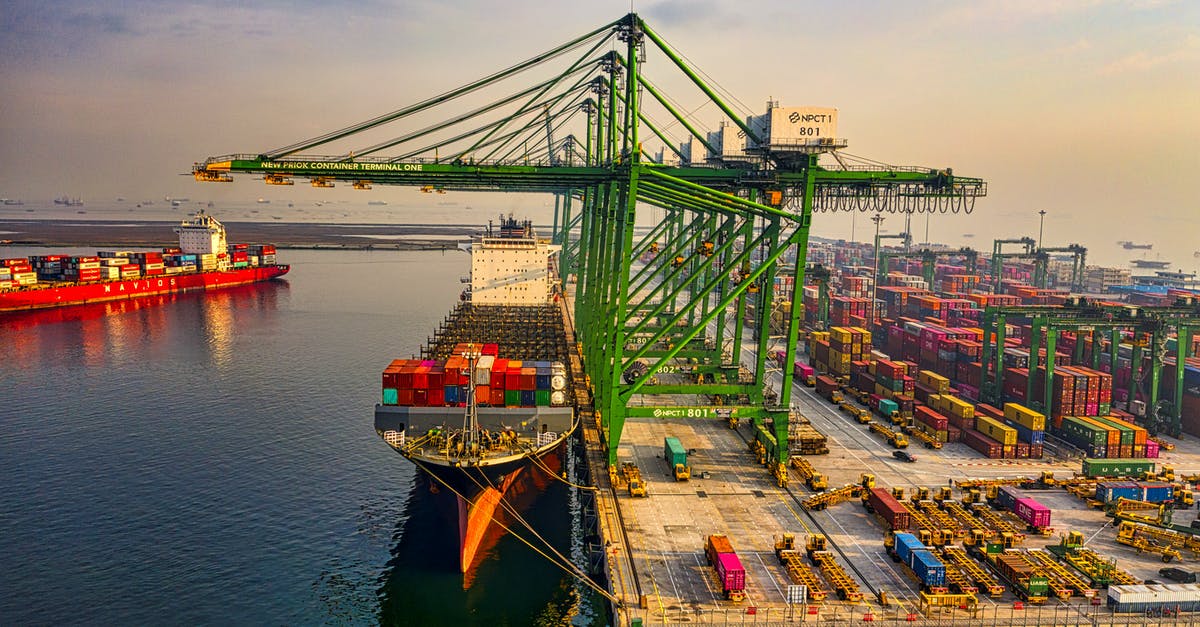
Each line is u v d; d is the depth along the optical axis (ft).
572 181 238.68
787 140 193.77
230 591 144.97
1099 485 172.24
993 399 248.52
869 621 120.78
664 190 215.31
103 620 134.51
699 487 181.16
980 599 129.08
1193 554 145.38
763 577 135.44
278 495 189.98
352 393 287.48
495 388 179.32
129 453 217.77
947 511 164.66
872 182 208.64
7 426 240.94
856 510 168.04
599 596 146.72
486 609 140.97
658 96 225.35
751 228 239.71
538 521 180.24
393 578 151.33
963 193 207.72
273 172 220.84
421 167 222.07
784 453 187.73
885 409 243.60
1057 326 224.33
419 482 200.54
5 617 134.62
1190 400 235.40
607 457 200.54
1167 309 239.30
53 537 164.96
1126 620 122.31
